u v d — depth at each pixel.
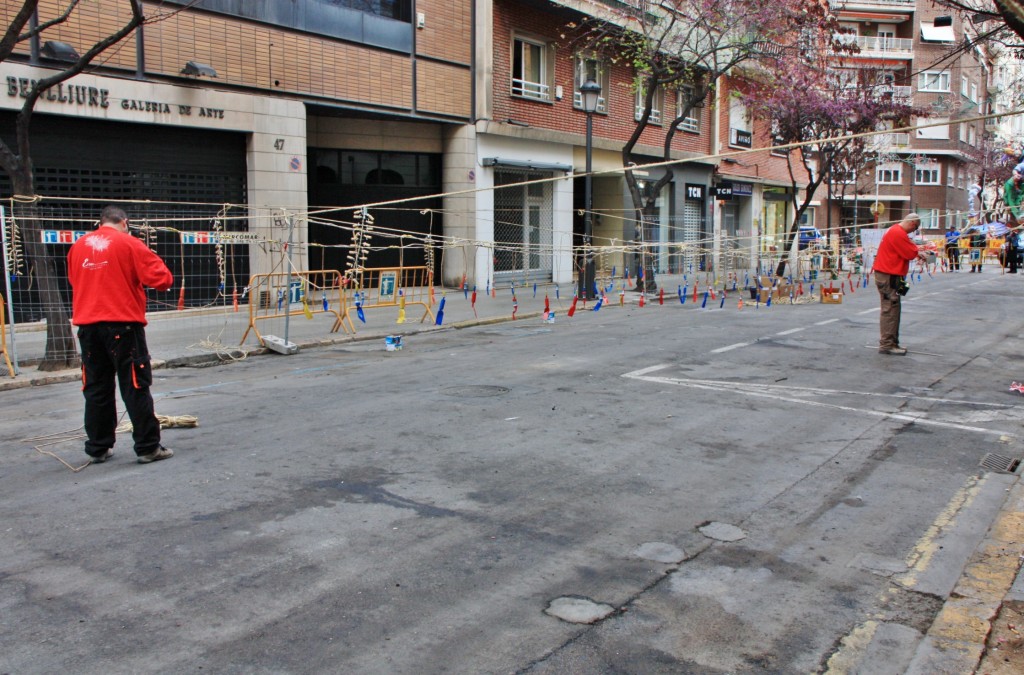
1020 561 4.45
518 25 22.00
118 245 5.84
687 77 22.17
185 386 9.23
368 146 19.94
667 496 5.40
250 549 4.49
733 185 32.81
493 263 21.62
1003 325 14.66
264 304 15.01
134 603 3.87
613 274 22.89
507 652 3.47
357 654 3.44
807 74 25.72
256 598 3.93
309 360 11.21
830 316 15.98
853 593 4.09
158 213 15.14
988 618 3.84
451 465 5.99
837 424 7.31
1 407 8.37
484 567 4.29
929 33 43.34
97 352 5.92
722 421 7.36
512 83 22.08
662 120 28.22
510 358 10.85
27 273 12.07
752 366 10.15
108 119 14.16
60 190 14.02
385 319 15.20
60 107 13.49
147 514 5.01
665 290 22.23
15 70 13.01
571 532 4.78
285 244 12.87
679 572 4.28
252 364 10.95
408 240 20.95
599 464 6.05
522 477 5.73
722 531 4.84
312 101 17.22
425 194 21.03
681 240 27.27
